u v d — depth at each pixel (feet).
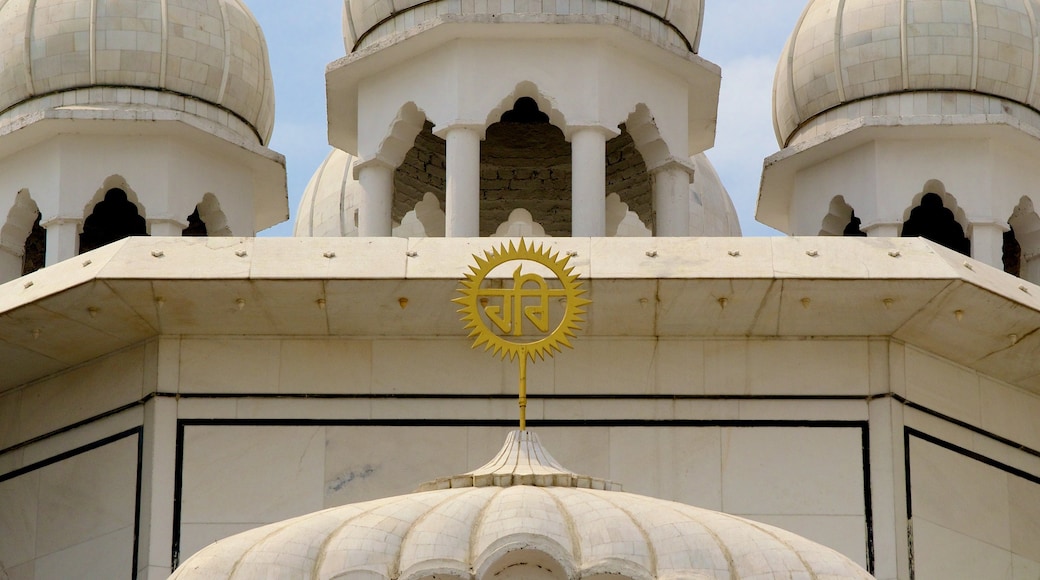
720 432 83.82
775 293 81.97
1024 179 101.09
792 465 83.56
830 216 102.42
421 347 84.38
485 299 79.46
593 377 84.23
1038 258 101.19
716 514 66.23
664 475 83.46
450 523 63.82
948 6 101.91
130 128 100.83
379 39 99.09
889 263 81.87
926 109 101.65
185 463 83.20
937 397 85.05
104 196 101.09
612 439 83.76
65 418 85.76
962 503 84.38
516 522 63.52
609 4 97.81
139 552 82.53
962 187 100.22
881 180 100.53
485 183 110.01
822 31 103.50
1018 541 85.05
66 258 99.76
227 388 83.87
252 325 83.66
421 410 83.82
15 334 83.71
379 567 62.75
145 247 82.38
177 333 84.07
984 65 101.35
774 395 84.07
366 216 98.07
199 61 102.89
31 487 85.76
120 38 102.12
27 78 102.22
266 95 105.50
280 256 82.02
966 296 81.76
